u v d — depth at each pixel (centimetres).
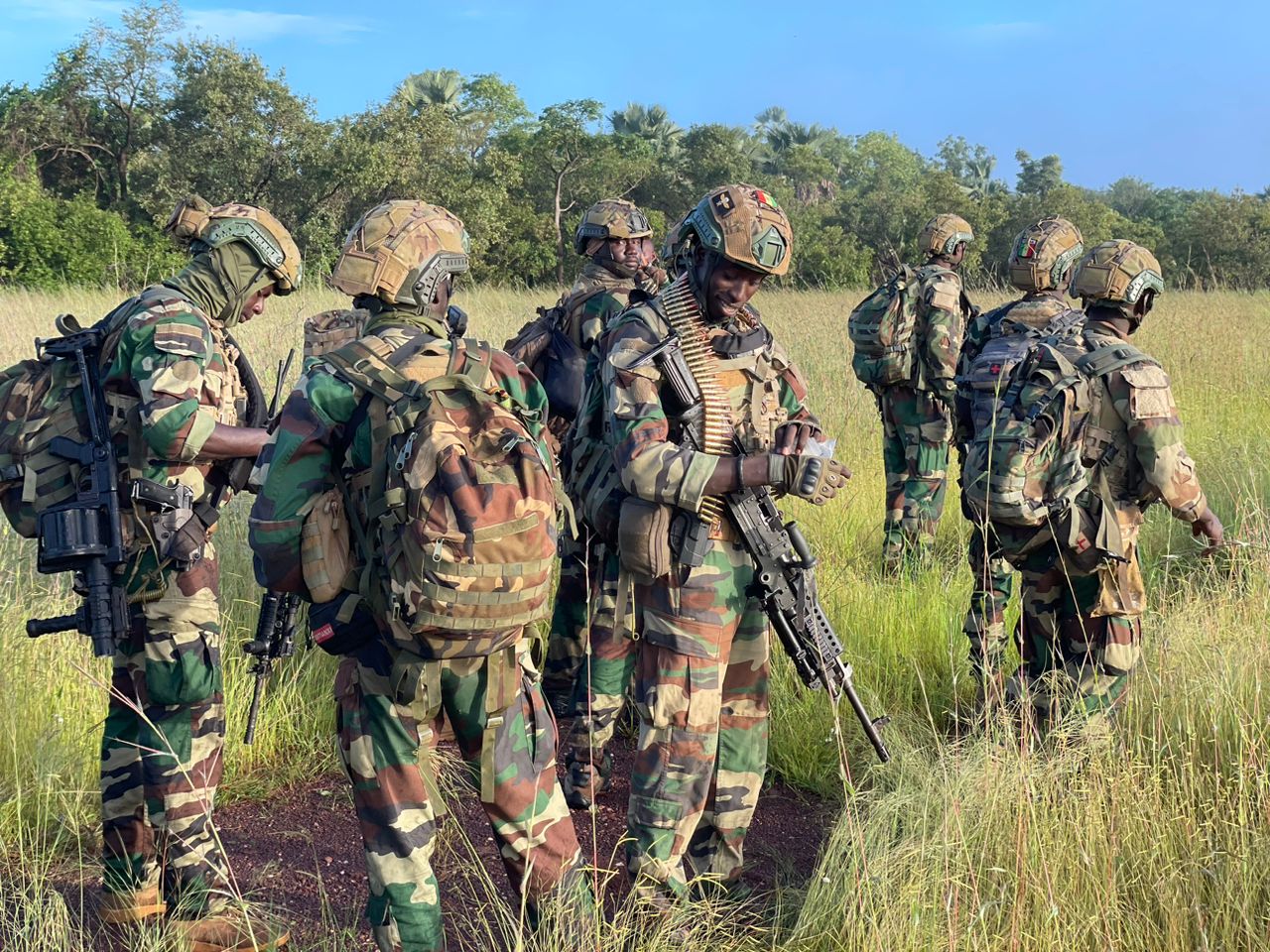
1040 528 363
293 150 3750
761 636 315
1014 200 4606
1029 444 351
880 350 609
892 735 413
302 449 240
